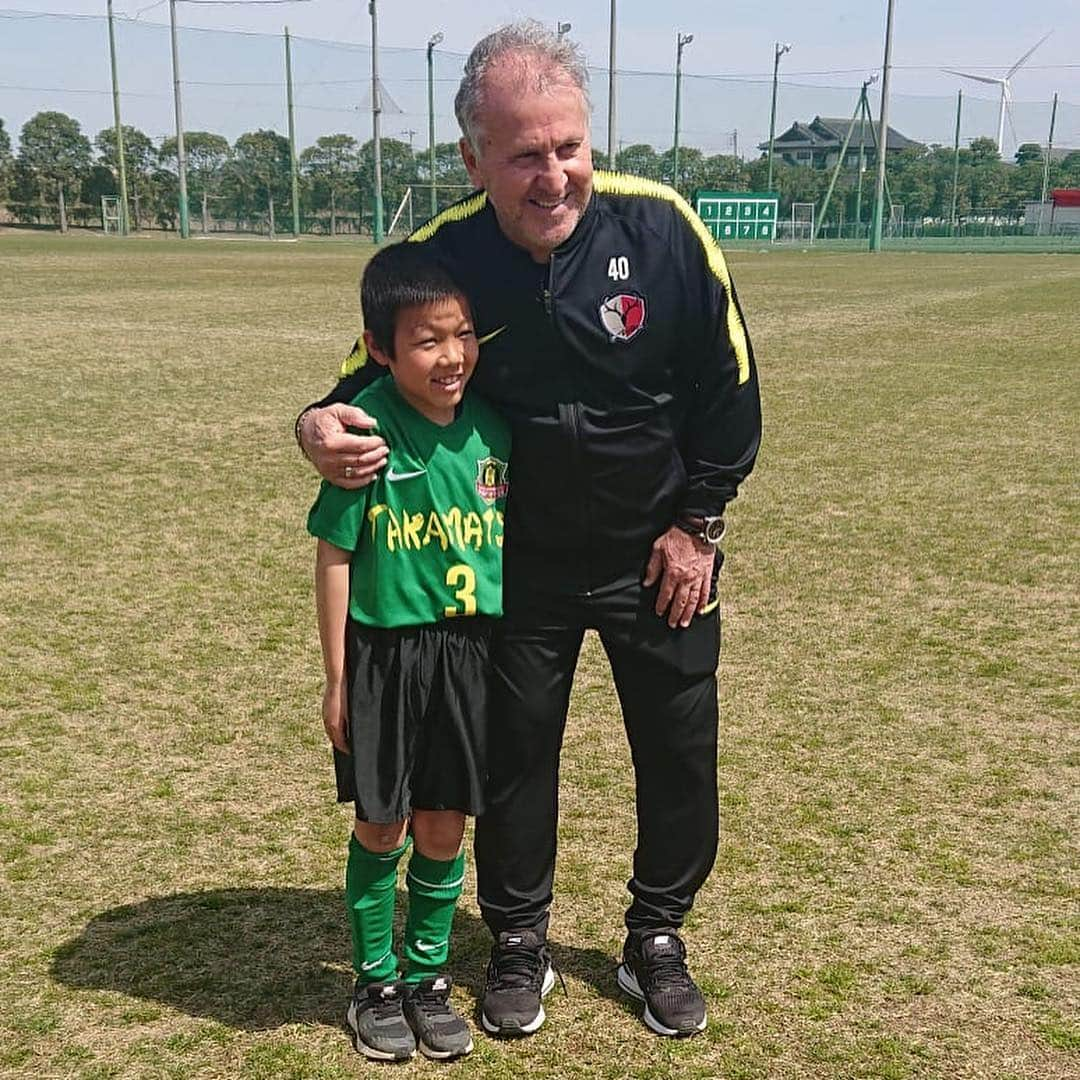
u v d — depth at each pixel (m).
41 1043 2.58
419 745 2.48
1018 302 21.44
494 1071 2.51
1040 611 5.43
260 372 12.23
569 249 2.35
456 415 2.41
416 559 2.38
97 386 11.23
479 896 2.76
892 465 8.36
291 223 63.19
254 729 4.19
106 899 3.14
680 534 2.53
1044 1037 2.60
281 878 3.25
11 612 5.32
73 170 63.16
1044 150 66.94
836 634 5.15
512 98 2.19
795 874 3.27
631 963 2.75
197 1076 2.49
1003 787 3.78
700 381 2.51
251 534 6.58
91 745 4.05
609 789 3.77
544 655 2.58
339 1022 2.67
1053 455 8.66
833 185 57.53
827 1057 2.54
